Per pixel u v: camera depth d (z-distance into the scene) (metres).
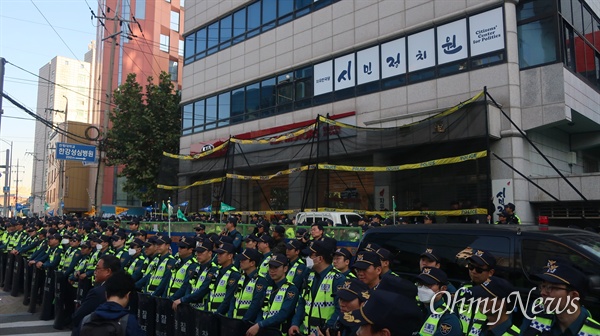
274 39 22.58
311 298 5.10
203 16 27.36
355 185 18.00
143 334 3.76
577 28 16.19
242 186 22.72
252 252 5.93
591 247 4.83
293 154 19.77
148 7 43.72
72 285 9.20
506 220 10.48
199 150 25.86
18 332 8.95
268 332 5.16
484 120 13.59
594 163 20.38
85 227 12.78
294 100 21.22
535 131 15.17
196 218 20.30
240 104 24.23
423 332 3.81
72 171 45.06
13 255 13.88
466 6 15.59
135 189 28.67
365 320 2.19
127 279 3.93
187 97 28.00
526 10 14.88
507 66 14.55
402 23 17.33
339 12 19.62
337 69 19.50
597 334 3.03
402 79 17.19
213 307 6.12
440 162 14.64
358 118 18.45
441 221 15.41
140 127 27.80
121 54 42.81
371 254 4.59
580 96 15.35
